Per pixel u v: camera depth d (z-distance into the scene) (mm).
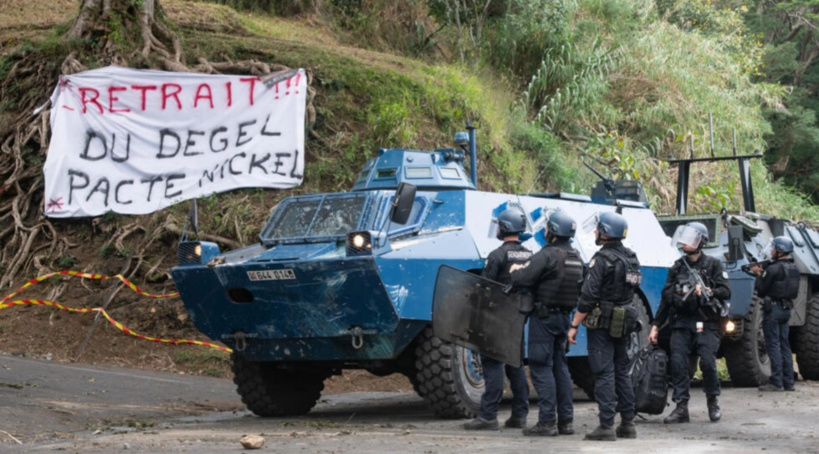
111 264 14586
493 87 21344
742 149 23766
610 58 22672
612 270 7465
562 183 18844
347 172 16016
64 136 15648
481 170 17188
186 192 15453
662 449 6754
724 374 15430
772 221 14875
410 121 17109
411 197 8898
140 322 13242
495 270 7910
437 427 8250
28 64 17641
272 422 8719
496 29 22766
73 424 7988
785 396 11844
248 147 15695
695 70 24281
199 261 9000
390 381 12711
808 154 37438
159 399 10109
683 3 29484
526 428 7715
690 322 9062
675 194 20562
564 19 22484
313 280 8445
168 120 15820
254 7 22766
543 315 7586
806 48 40750
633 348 11320
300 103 15867
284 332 8906
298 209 9547
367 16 22984
